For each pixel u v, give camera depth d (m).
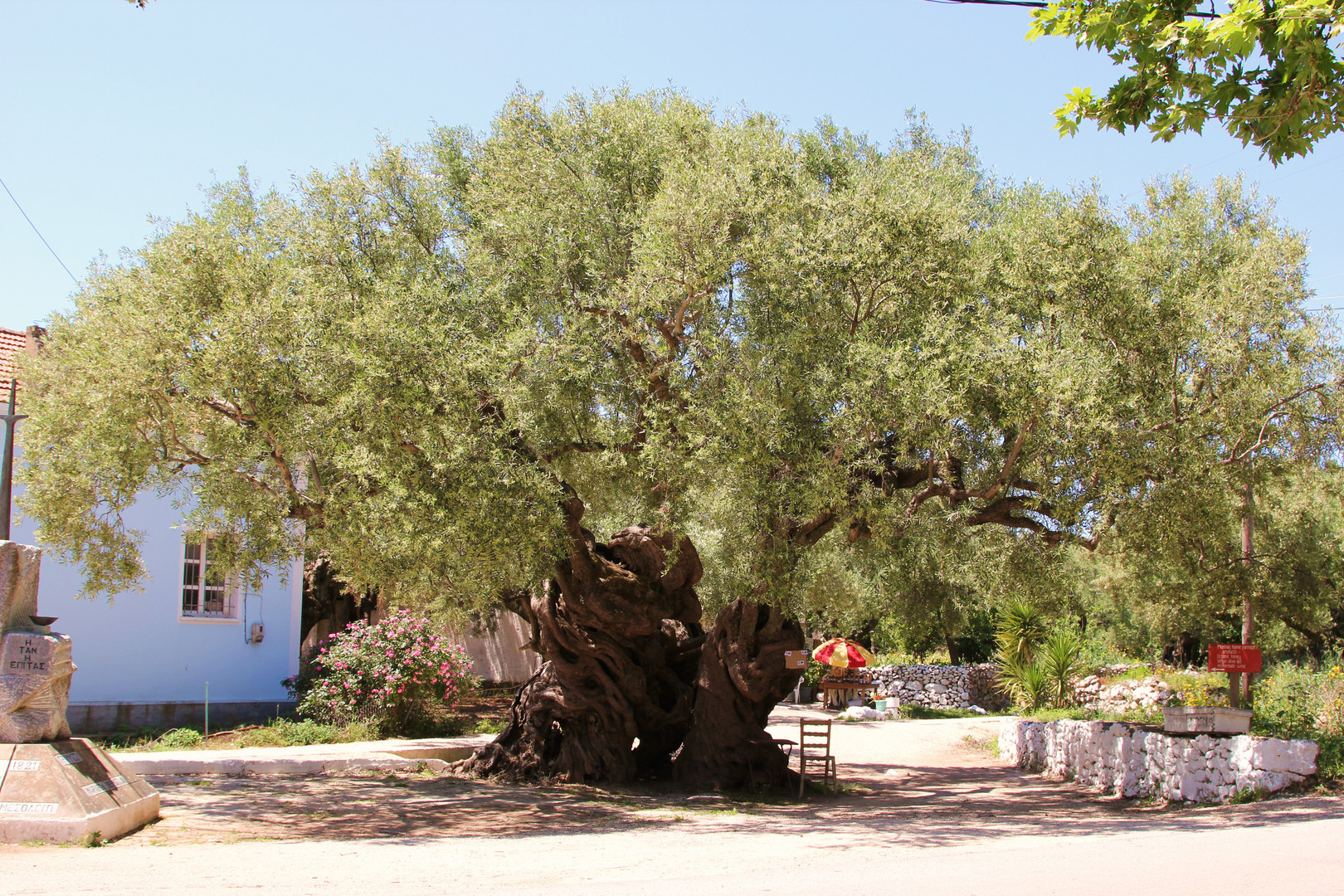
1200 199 12.31
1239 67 6.25
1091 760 13.34
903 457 10.80
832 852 7.77
